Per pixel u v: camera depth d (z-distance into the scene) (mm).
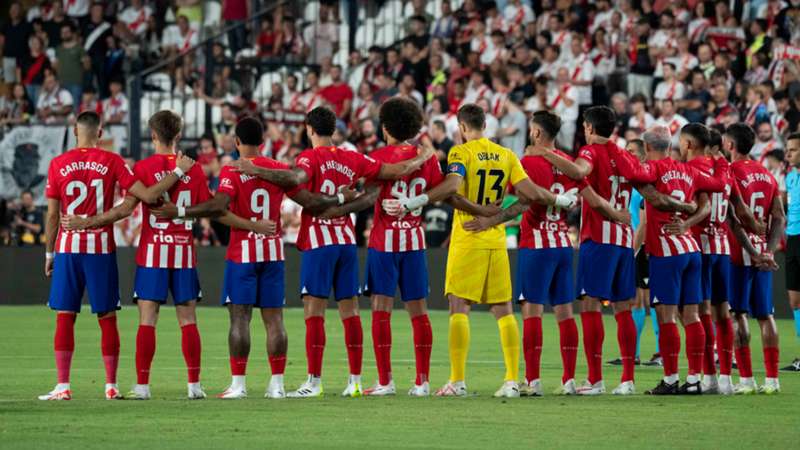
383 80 77625
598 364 31672
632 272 31828
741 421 26156
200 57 84062
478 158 30641
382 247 30859
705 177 31594
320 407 28047
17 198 76812
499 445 22766
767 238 32781
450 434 24016
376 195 30828
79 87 85562
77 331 53562
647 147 31484
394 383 34562
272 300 30469
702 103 66562
